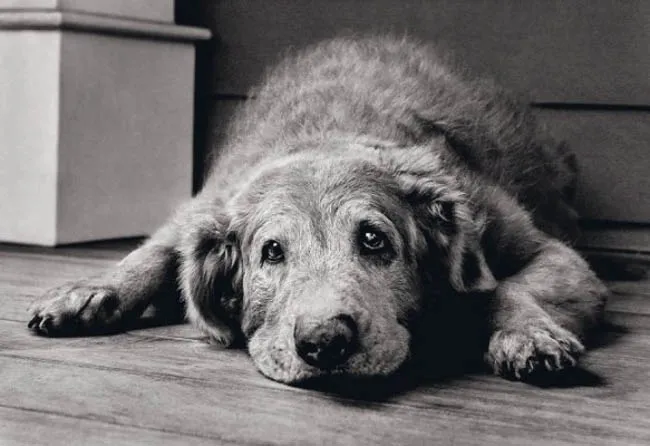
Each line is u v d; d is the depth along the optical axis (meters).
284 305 0.96
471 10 1.81
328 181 1.01
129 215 1.84
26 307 1.24
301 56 1.41
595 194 1.77
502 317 1.01
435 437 0.81
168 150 1.92
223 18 1.99
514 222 1.14
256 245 1.01
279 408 0.88
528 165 1.38
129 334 1.13
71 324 1.12
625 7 1.71
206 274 1.07
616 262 1.56
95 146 1.76
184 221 1.18
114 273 1.17
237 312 1.08
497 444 0.80
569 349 0.96
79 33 1.71
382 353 0.93
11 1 1.72
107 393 0.91
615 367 1.01
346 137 1.12
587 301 1.09
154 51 1.87
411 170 1.06
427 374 0.98
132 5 1.83
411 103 1.22
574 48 1.75
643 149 1.73
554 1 1.75
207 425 0.83
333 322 0.90
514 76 1.79
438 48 1.80
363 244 0.98
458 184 1.07
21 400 0.89
